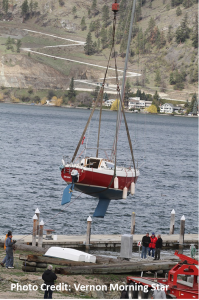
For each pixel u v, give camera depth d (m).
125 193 64.81
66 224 93.81
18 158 189.75
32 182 137.25
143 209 113.06
